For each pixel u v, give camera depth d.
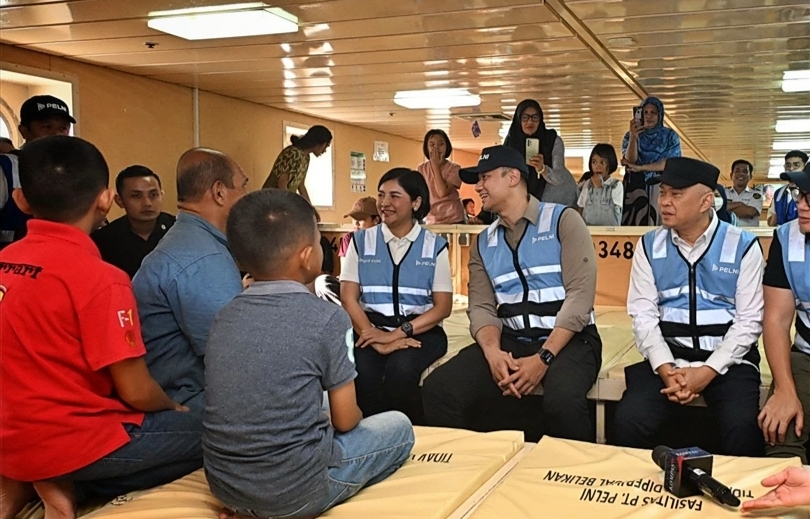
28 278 1.67
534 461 2.00
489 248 2.86
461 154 12.59
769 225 6.39
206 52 5.02
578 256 2.68
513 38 4.78
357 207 5.50
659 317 2.55
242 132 7.17
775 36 4.77
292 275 1.71
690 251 2.49
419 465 2.00
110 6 3.89
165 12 4.02
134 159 5.78
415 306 3.11
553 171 5.04
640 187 5.53
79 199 1.72
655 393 2.45
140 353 1.73
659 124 5.55
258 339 1.61
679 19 4.38
